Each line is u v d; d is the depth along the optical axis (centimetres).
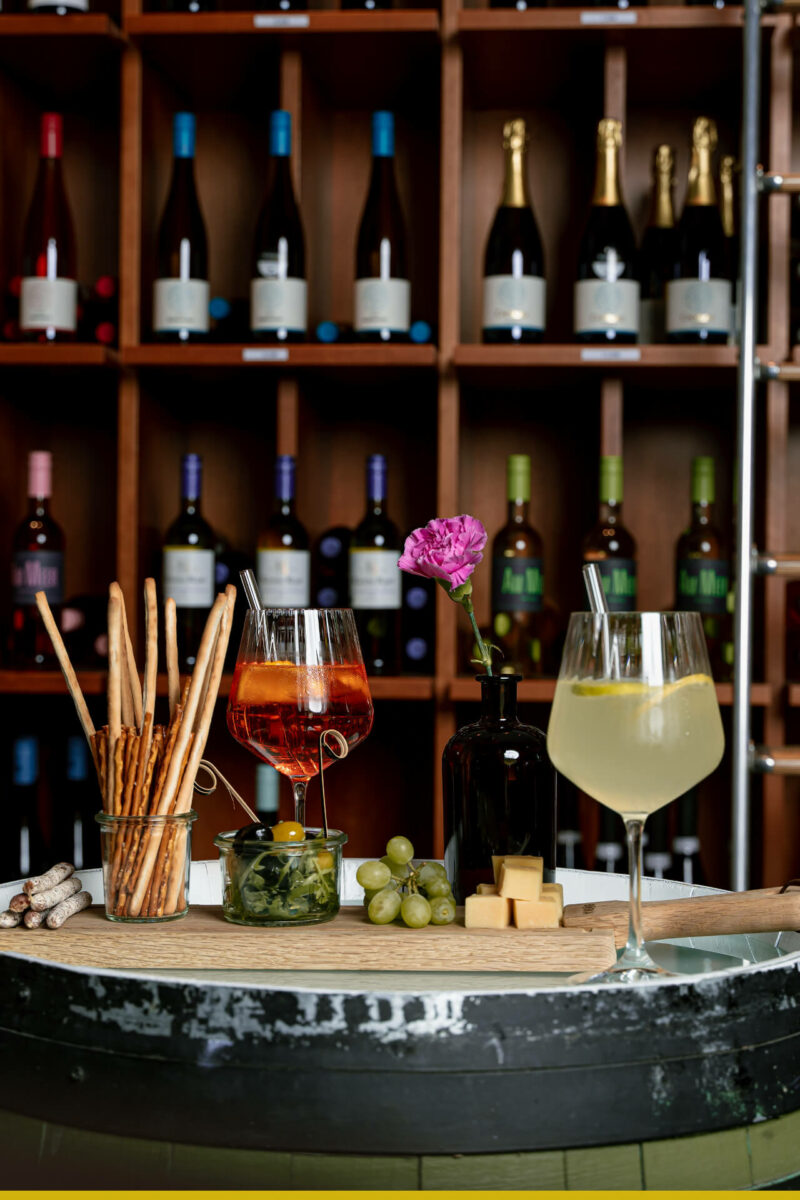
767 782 167
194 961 74
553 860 87
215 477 193
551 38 165
